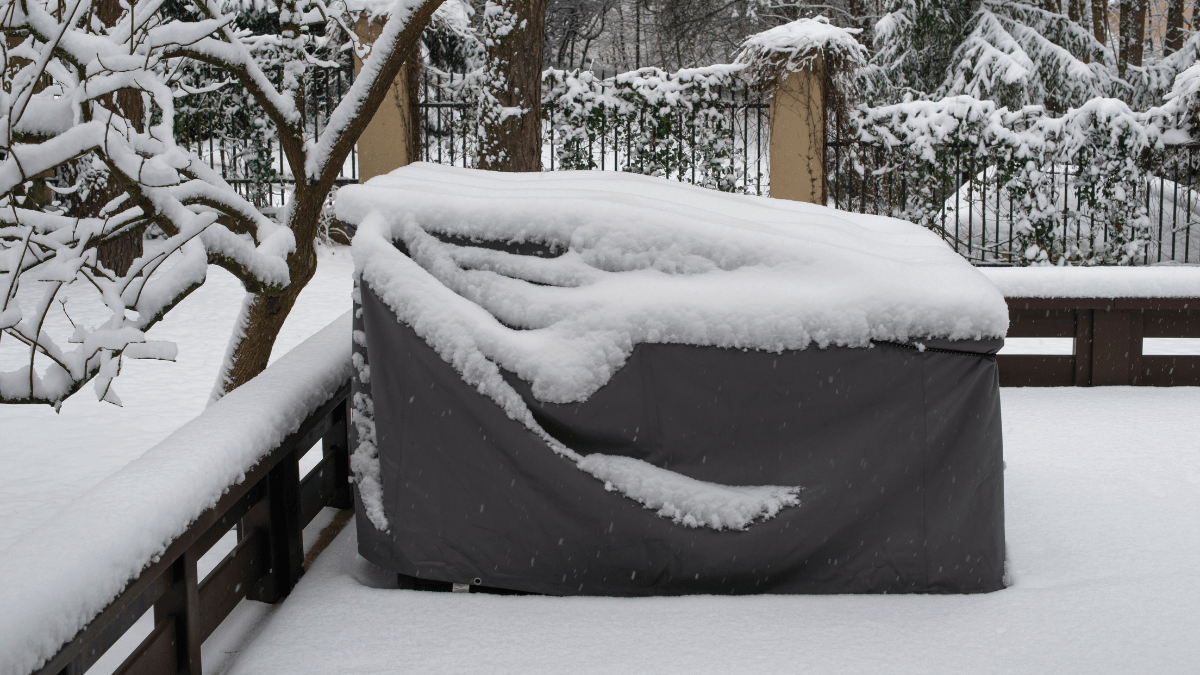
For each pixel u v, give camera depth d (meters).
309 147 3.93
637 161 11.33
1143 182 11.52
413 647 2.79
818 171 10.55
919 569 3.04
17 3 2.60
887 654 2.71
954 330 2.89
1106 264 11.52
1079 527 3.68
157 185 2.81
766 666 2.65
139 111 7.46
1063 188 12.64
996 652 2.71
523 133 10.05
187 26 3.15
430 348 3.04
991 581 3.06
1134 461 4.49
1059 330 6.02
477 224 3.14
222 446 2.63
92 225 2.71
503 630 2.88
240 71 3.62
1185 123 11.40
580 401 2.98
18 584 1.76
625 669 2.64
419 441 3.09
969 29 17.89
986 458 2.99
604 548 3.06
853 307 2.92
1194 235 12.73
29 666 1.66
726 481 3.04
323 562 3.56
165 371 7.89
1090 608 2.96
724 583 3.08
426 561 3.12
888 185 11.57
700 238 3.06
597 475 3.02
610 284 3.05
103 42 2.85
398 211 3.19
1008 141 11.14
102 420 6.62
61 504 5.04
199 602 2.66
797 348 2.94
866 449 2.98
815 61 10.34
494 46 9.94
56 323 9.22
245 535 3.38
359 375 3.19
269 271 3.44
